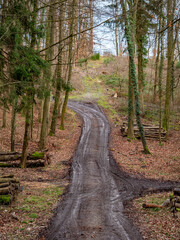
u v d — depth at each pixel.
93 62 56.84
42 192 10.38
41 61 9.66
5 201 8.47
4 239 6.34
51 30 15.84
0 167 13.72
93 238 6.80
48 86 10.95
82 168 14.63
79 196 10.30
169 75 22.27
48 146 19.36
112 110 33.22
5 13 8.52
